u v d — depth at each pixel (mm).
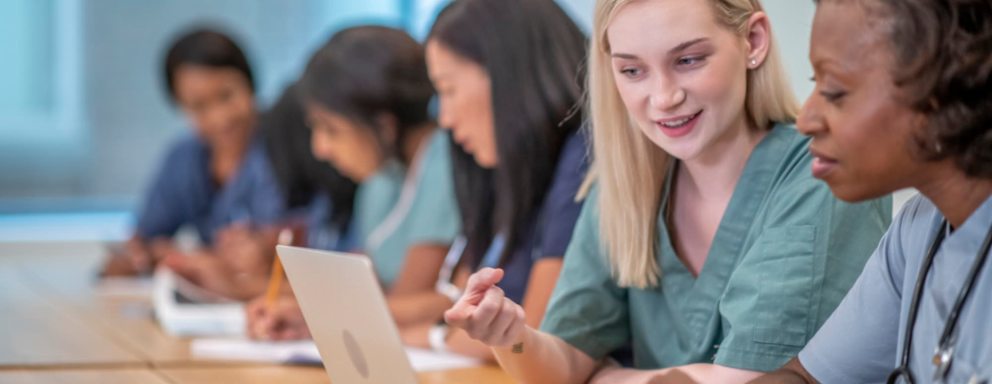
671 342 1456
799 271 1287
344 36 2482
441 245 2346
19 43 4195
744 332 1298
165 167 3619
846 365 1170
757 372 1291
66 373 1899
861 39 943
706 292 1399
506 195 1852
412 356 1932
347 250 2947
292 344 2098
